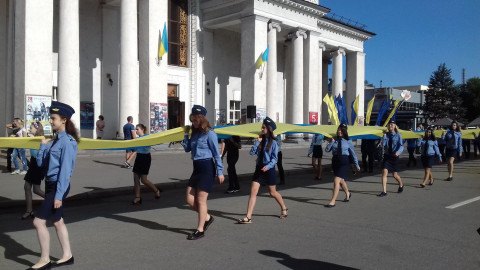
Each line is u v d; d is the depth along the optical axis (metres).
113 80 23.45
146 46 21.77
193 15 27.36
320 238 6.11
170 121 26.77
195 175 6.19
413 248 5.59
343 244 5.78
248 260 5.03
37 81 16.97
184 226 6.88
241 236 6.22
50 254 5.24
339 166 8.82
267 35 26.84
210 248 5.55
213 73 28.62
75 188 10.27
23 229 6.68
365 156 16.00
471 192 10.91
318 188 11.70
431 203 9.20
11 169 13.19
